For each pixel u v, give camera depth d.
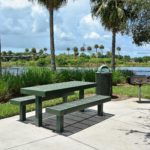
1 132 5.27
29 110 7.16
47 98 6.12
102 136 5.12
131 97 9.59
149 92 10.66
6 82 9.33
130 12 6.43
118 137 5.08
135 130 5.53
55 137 5.03
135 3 6.04
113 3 15.62
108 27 16.91
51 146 4.58
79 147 4.55
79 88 6.60
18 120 6.16
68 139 4.93
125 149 4.48
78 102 5.93
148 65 29.08
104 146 4.61
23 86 9.67
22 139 4.89
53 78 11.44
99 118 6.46
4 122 6.00
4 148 4.46
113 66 17.36
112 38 17.27
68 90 6.16
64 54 44.56
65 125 5.83
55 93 5.68
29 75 10.47
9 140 4.84
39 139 4.91
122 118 6.49
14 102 6.13
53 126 5.71
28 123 5.92
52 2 15.12
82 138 5.00
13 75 10.10
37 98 5.66
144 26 6.35
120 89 11.62
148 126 5.83
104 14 16.27
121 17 14.23
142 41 6.91
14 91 9.51
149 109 7.53
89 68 14.88
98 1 16.94
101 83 8.95
